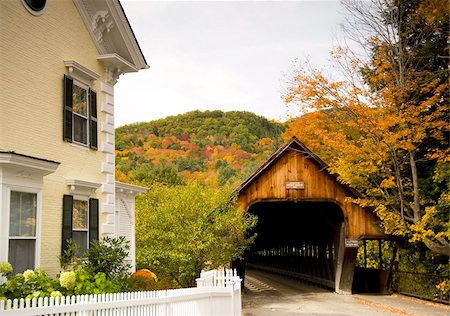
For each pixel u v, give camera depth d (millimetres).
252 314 18500
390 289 26172
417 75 21938
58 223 14102
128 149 101375
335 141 22547
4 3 12625
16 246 12328
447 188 22141
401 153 22969
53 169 13016
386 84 22406
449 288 20484
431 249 21250
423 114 22734
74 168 15102
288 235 39031
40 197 13016
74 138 15375
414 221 22078
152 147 103125
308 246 34688
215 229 21688
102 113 17000
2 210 11648
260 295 25609
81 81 15703
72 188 14609
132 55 18156
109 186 16812
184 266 21250
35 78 13625
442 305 20828
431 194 23047
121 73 18047
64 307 9375
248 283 34094
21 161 11867
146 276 17422
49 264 13617
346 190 24906
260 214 33000
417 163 23984
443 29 22656
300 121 25188
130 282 15188
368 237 24766
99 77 16438
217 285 16016
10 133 12594
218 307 13906
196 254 21281
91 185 15422
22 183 12367
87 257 14258
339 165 23250
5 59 12562
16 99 12867
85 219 15633
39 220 12953
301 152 24609
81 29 16031
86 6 16141
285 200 24453
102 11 16484
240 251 22750
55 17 14680
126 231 20125
